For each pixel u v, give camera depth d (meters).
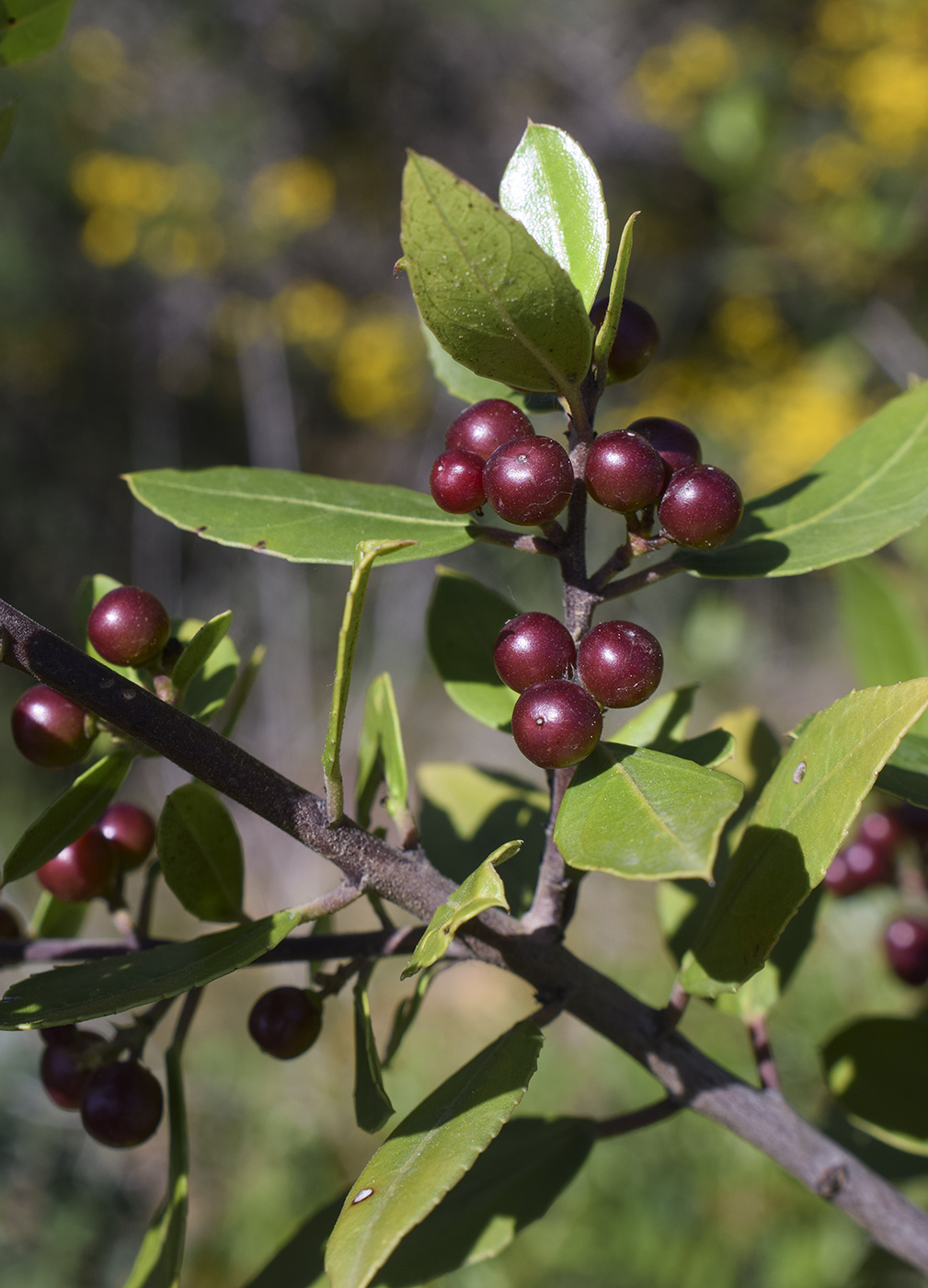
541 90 11.12
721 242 9.46
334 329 10.95
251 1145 4.73
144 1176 4.72
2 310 10.12
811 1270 3.49
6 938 1.42
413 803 3.46
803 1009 4.44
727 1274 3.63
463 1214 1.39
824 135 8.50
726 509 1.00
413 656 8.73
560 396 1.03
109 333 10.83
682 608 8.56
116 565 10.51
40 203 10.57
